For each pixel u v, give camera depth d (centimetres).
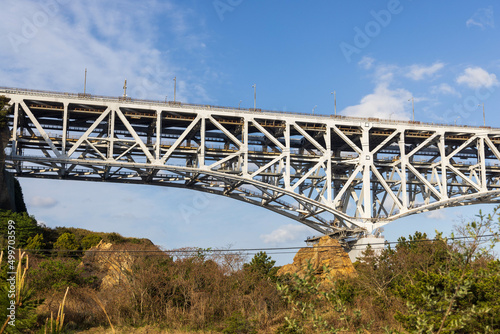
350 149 9825
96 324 3653
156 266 4341
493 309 2319
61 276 4366
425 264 4319
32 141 7356
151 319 3862
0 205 7175
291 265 5581
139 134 8531
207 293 4247
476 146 9538
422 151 10144
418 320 1652
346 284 4456
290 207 8738
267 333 3475
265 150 9025
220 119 8225
